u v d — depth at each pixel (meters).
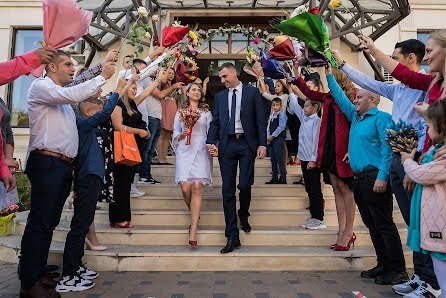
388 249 2.79
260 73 3.88
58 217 2.65
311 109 3.92
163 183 5.21
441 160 1.77
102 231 3.63
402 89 2.68
